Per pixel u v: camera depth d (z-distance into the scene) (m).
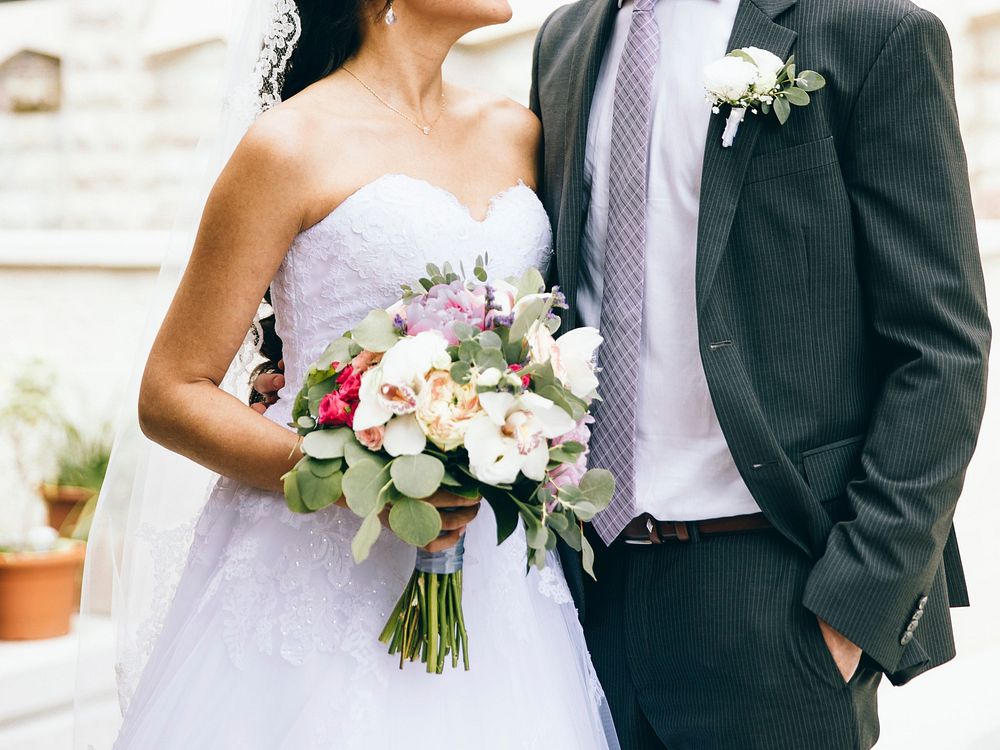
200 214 2.11
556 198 2.16
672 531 2.06
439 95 2.11
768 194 1.94
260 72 2.07
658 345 2.04
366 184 1.91
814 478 1.98
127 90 4.93
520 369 1.65
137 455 2.12
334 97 1.98
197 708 1.83
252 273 1.88
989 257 4.16
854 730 1.97
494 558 1.96
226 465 1.88
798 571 1.99
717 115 1.94
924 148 1.86
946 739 3.59
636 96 2.02
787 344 1.98
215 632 1.88
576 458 1.70
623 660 2.16
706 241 1.93
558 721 1.93
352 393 1.65
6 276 4.46
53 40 4.96
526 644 1.96
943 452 1.88
